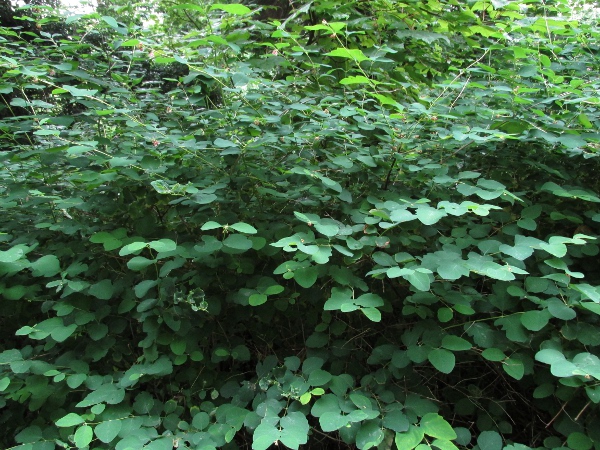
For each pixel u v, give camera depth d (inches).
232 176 71.7
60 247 73.5
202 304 60.2
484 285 67.3
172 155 73.9
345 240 59.3
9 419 66.7
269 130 74.9
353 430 50.2
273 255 69.9
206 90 81.4
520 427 66.6
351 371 65.5
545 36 98.3
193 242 68.9
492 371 67.3
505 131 73.3
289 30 118.8
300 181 73.1
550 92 76.8
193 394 66.0
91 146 65.7
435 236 71.6
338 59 100.0
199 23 143.9
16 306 70.1
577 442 50.2
